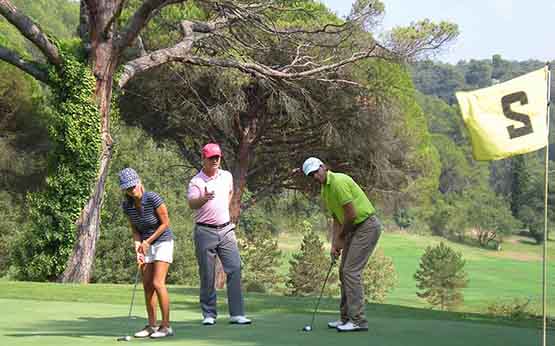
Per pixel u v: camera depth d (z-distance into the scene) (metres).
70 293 12.86
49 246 20.73
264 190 32.09
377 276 52.03
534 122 6.44
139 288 14.58
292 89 27.53
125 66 21.67
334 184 8.21
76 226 20.61
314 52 27.56
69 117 20.36
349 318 8.16
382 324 8.91
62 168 20.52
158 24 28.22
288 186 32.47
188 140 33.00
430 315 11.30
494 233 113.69
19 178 36.47
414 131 33.44
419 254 99.19
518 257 106.88
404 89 30.67
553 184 117.56
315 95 28.22
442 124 142.00
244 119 29.78
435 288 57.31
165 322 7.48
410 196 32.62
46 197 20.70
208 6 24.86
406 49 25.97
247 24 25.36
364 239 8.20
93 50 20.55
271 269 49.34
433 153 44.47
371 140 29.42
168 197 43.22
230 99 27.53
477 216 114.62
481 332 8.37
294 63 26.34
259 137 29.70
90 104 20.44
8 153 35.19
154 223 7.51
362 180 30.98
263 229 50.25
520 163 121.25
